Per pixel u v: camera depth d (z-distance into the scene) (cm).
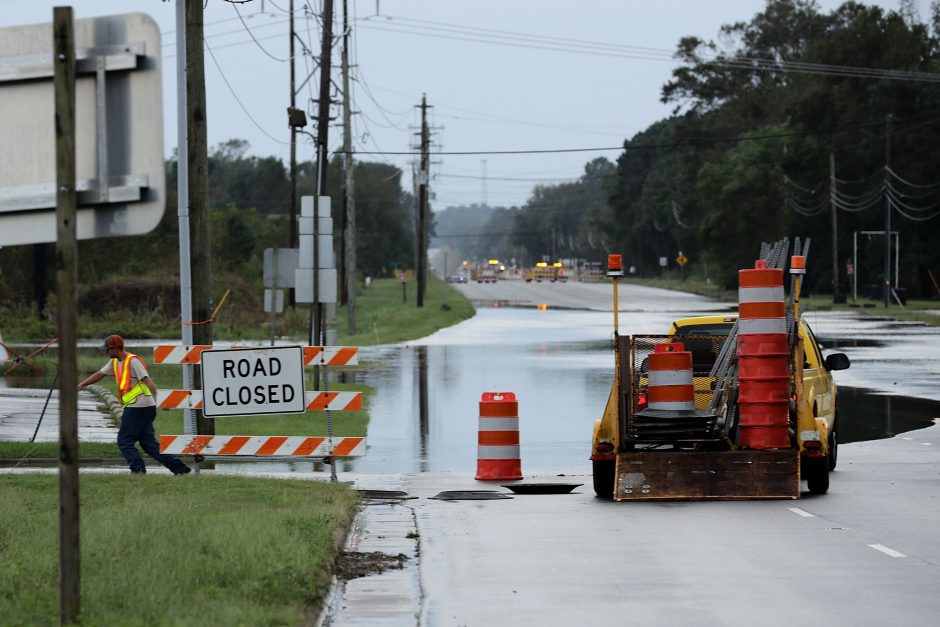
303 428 7019
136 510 3728
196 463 5088
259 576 2847
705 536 3812
